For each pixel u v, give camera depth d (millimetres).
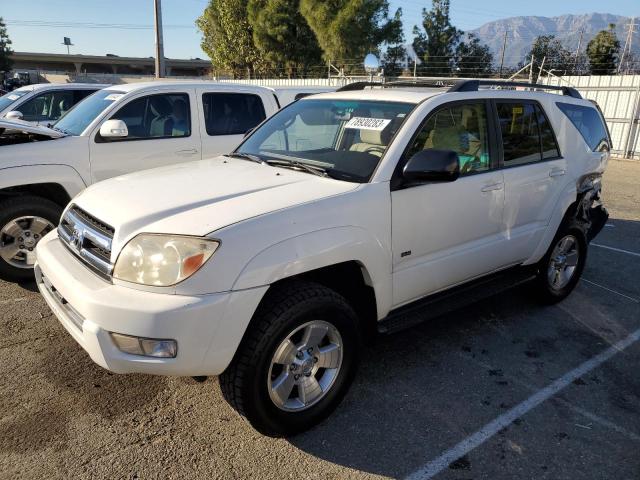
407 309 3471
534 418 3137
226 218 2588
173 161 5992
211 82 6559
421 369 3643
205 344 2463
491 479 2641
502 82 4121
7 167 4773
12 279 4824
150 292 2467
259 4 31875
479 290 3955
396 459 2762
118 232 2609
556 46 40062
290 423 2836
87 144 5324
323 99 4062
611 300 4980
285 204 2762
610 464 2770
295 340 2816
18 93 9609
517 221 4070
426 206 3309
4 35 57469
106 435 2863
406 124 3320
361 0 27031
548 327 4359
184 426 2967
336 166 3291
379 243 3066
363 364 3686
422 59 35219
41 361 3584
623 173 13297
